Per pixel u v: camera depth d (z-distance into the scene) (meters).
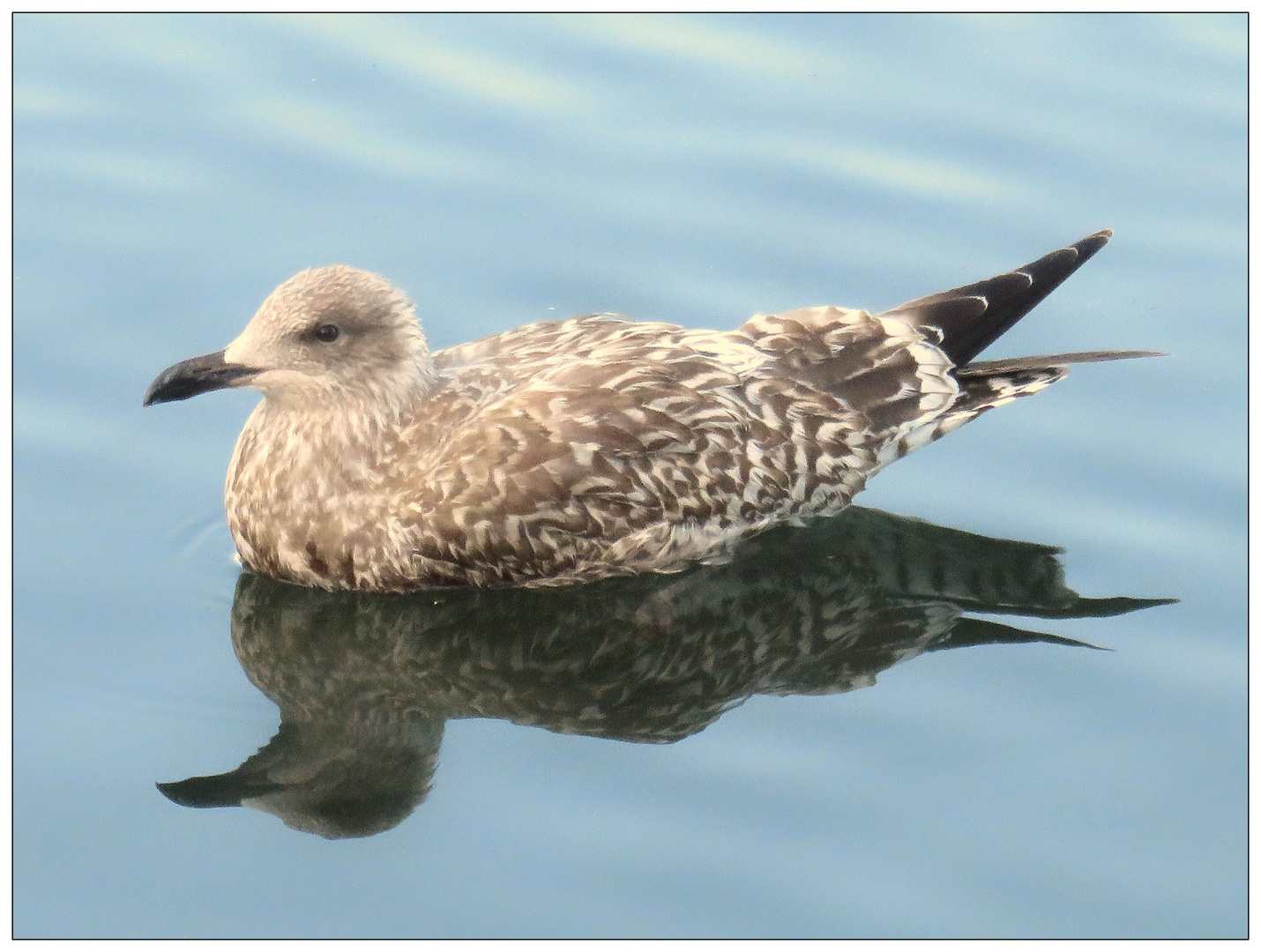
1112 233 17.20
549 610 14.41
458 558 14.08
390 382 14.03
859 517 15.55
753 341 14.95
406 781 12.31
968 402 15.47
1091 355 15.58
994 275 17.39
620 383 14.22
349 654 13.83
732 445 14.48
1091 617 14.18
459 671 13.75
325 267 14.07
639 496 14.20
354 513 14.01
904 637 14.01
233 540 14.89
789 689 13.36
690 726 12.90
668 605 14.51
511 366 14.65
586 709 13.20
